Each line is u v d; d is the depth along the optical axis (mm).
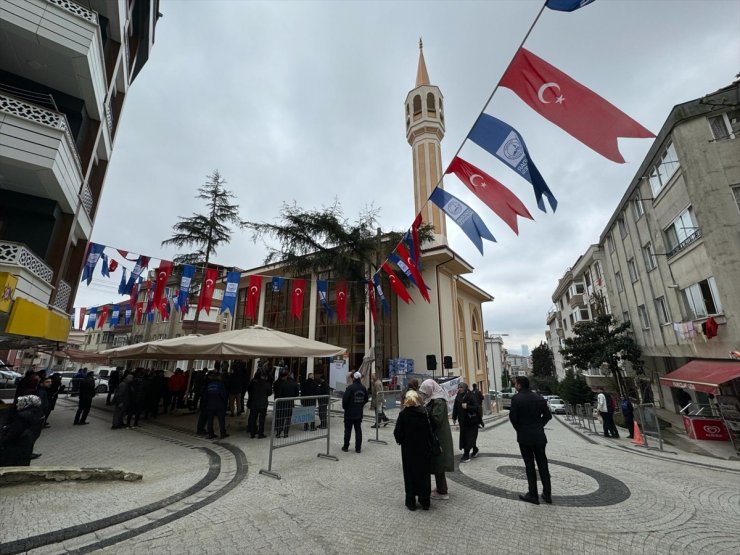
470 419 7480
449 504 4750
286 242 19531
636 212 18812
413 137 28719
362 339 22859
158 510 4379
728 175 11758
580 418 17531
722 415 11023
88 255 11664
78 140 11617
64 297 11734
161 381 12922
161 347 9828
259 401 9141
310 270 20203
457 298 28172
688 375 12422
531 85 4336
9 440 5445
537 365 69188
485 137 5156
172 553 3359
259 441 8641
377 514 4367
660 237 15977
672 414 17797
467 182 6309
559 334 47844
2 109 8453
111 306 20625
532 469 4918
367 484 5527
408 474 4602
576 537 3816
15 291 8109
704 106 12461
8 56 10086
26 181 9531
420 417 4711
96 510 4281
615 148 3730
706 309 13055
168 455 7266
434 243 24812
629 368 22609
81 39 10023
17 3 9148
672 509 4742
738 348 11211
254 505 4598
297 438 6824
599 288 28188
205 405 9617
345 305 17062
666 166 14742
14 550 3299
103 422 11695
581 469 6922
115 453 7426
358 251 19359
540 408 5031
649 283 17891
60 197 10367
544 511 4523
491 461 7375
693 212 13109
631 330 21422
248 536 3725
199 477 5762
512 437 10914
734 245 11352
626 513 4531
